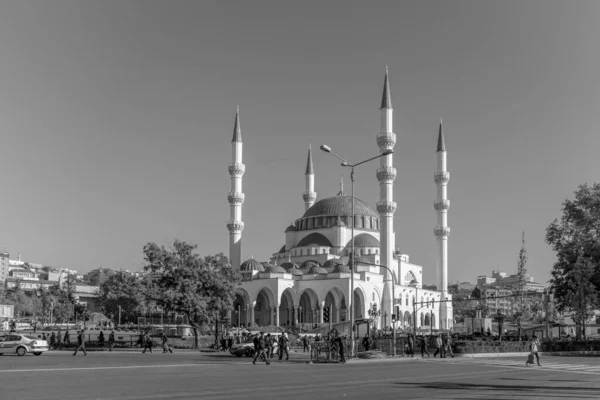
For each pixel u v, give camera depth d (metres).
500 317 97.50
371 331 104.50
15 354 60.62
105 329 133.50
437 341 65.75
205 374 37.84
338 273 144.12
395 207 138.50
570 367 48.00
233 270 88.50
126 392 27.25
